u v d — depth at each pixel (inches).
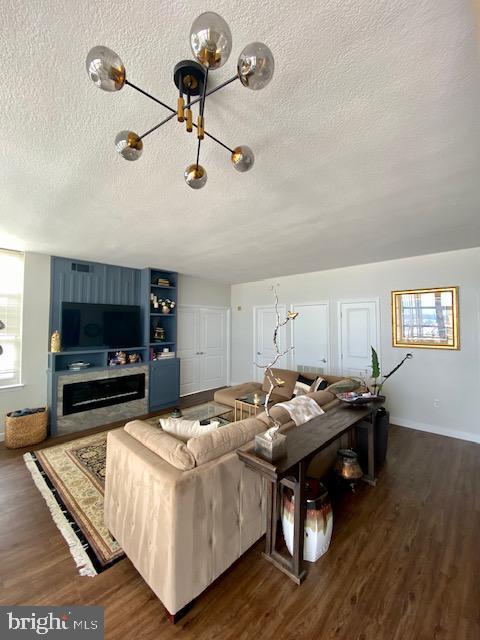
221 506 59.9
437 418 147.6
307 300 204.5
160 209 90.3
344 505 87.7
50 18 33.9
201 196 81.2
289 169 67.4
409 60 39.1
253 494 68.7
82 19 34.1
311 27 35.2
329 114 49.6
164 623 52.2
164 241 126.3
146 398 181.3
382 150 60.1
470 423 138.2
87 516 81.7
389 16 33.4
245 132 54.2
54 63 39.5
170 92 44.8
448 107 47.8
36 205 86.5
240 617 53.4
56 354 148.4
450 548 70.3
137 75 41.6
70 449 125.8
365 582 61.0
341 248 138.2
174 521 50.8
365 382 162.1
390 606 55.6
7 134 53.6
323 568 64.6
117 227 107.3
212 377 247.3
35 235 117.3
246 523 66.7
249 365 246.7
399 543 72.2
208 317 244.2
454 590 58.9
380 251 143.7
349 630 51.2
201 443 61.1
